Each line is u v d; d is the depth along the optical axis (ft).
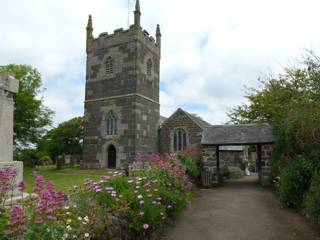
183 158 42.63
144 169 27.55
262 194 37.93
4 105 24.50
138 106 69.87
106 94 73.92
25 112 77.66
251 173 85.15
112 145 71.82
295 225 22.26
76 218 11.86
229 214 26.61
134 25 71.31
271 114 47.88
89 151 74.79
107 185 18.12
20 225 8.93
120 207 15.42
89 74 77.77
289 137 29.96
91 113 75.87
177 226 22.48
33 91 82.74
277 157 39.19
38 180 12.28
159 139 78.74
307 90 27.76
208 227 22.25
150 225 16.81
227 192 40.47
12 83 25.25
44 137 97.60
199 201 33.37
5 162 23.06
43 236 9.52
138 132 69.15
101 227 12.62
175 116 77.66
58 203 11.68
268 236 19.90
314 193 21.68
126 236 15.03
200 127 73.61
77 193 15.71
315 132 24.66
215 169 48.62
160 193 20.89
